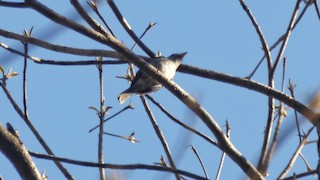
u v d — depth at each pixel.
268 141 6.98
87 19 7.07
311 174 6.87
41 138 7.80
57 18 6.24
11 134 5.96
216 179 7.62
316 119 6.51
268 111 7.38
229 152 6.11
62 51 6.82
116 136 8.90
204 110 6.20
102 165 6.38
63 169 7.21
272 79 7.91
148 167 6.23
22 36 6.77
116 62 8.34
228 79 7.60
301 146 7.59
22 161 5.87
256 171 5.99
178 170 6.25
